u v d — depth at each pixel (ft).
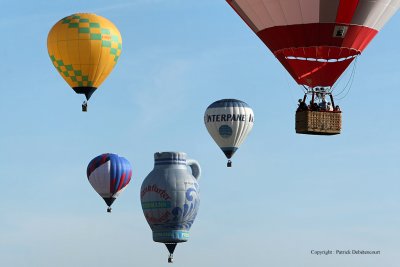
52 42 338.54
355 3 281.54
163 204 349.41
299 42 286.87
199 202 353.51
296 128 286.25
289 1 282.77
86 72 338.13
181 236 350.64
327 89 289.94
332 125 285.43
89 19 339.36
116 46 340.39
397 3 287.89
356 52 289.74
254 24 293.23
